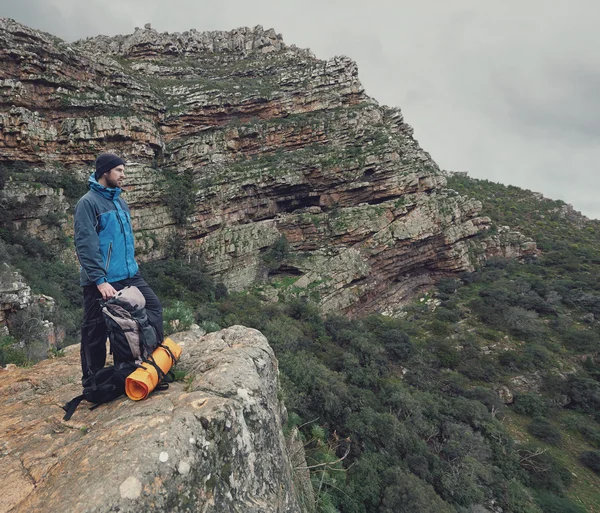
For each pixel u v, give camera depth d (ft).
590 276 139.74
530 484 62.95
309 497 20.01
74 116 138.41
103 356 10.03
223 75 210.18
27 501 5.82
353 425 63.21
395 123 190.60
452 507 51.57
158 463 6.11
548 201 242.17
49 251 107.86
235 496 7.45
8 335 53.98
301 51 228.63
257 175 156.25
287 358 78.13
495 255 167.63
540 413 84.58
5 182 107.04
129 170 142.41
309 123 171.22
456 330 117.70
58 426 8.68
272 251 151.53
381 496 51.78
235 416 8.24
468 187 247.29
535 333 110.83
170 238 149.69
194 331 20.49
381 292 152.46
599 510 58.65
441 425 72.13
